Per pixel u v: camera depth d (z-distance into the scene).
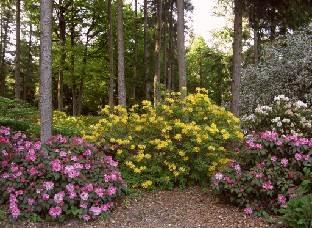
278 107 7.58
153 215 4.70
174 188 5.88
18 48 14.06
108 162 5.29
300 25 9.48
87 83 21.42
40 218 4.36
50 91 5.62
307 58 9.11
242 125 8.36
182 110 6.27
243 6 9.48
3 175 4.61
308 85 9.14
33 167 4.62
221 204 5.06
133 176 5.91
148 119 6.13
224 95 23.83
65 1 16.48
